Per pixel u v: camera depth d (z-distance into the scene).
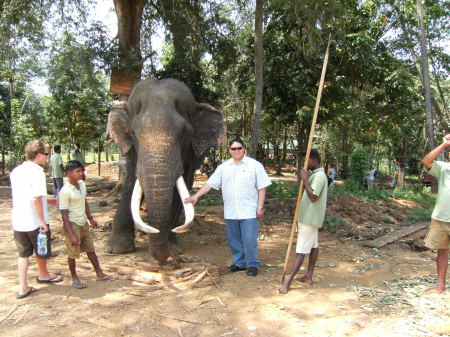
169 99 4.96
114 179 18.25
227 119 24.30
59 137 21.84
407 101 15.61
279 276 4.95
